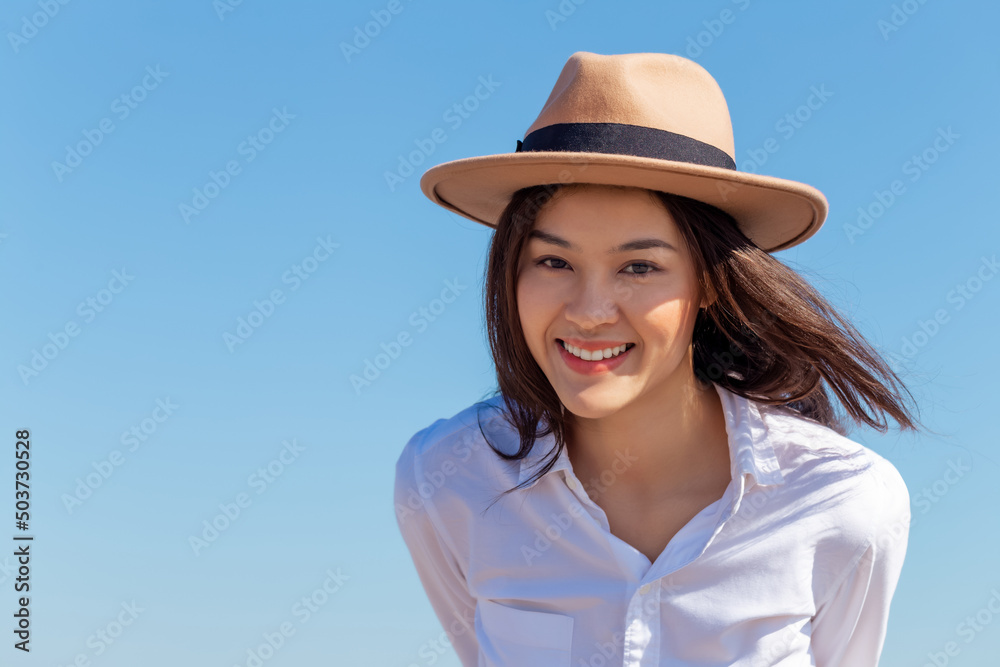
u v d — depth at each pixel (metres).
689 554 1.89
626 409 1.95
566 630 1.96
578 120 1.91
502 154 1.80
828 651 2.10
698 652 1.87
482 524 2.13
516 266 1.93
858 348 2.06
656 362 1.81
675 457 2.01
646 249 1.77
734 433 1.96
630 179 1.74
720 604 1.88
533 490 2.07
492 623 2.10
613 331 1.78
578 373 1.82
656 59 1.97
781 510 1.93
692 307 1.89
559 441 2.03
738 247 1.93
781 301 1.97
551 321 1.83
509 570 2.09
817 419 2.25
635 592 1.89
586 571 1.99
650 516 2.02
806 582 1.93
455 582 2.34
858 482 1.95
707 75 2.03
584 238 1.77
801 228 2.10
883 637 2.10
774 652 1.88
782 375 2.07
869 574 1.98
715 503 1.93
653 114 1.90
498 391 2.32
